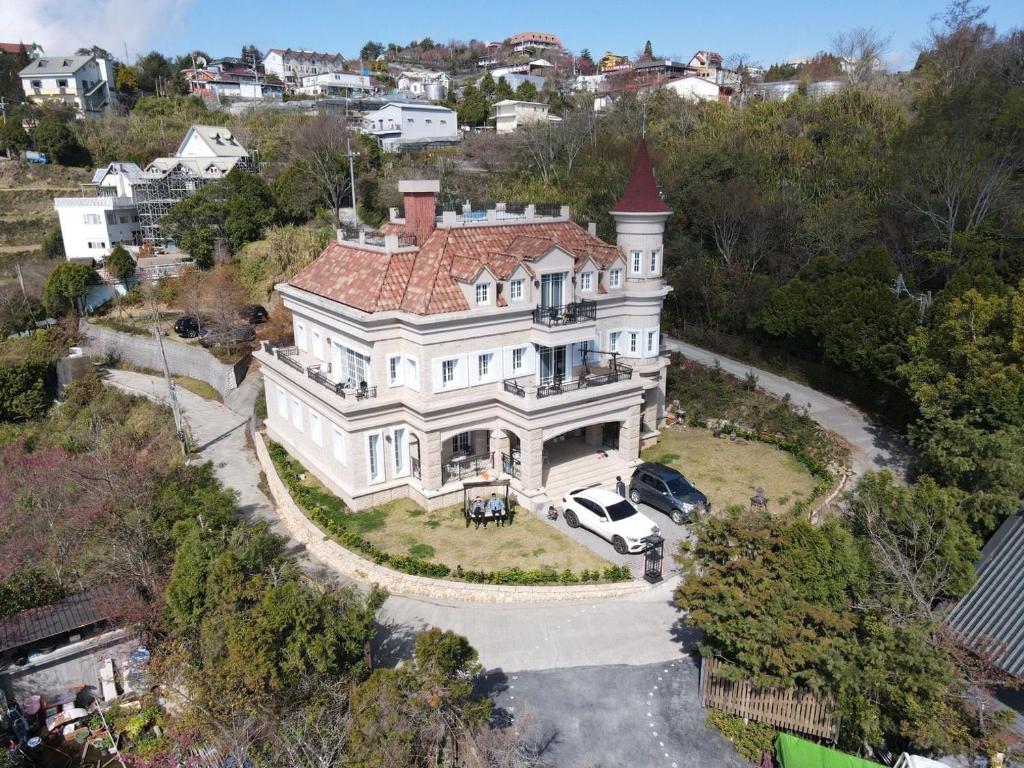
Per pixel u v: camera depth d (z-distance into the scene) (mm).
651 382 39375
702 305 61188
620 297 38531
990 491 26922
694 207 66688
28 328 68562
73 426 52969
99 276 73938
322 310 37156
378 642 25422
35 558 30109
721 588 20266
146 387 56812
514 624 26516
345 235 40969
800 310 49969
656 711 22531
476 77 191500
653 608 27359
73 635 24172
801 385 50219
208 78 156250
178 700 21969
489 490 35969
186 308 65250
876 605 20453
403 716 17203
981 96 61188
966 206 53938
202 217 74000
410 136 115938
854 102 75875
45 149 106875
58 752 22109
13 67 137250
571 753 20922
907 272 53719
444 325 32656
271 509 36250
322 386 35875
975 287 39594
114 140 114312
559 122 98062
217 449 44562
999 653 19797
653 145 80875
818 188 67500
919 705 18062
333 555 30781
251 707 18828
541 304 35594
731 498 35281
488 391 35156
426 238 36594
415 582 28469
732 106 93812
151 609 24125
